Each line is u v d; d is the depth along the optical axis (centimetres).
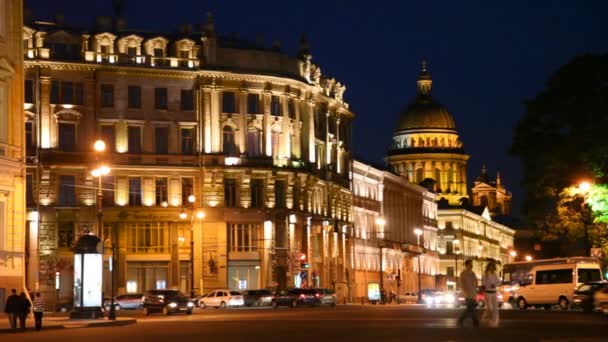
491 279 4481
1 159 6675
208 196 11375
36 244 10706
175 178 11331
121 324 5825
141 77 11319
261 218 11544
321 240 12788
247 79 11700
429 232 19875
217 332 4494
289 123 12044
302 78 12325
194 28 12131
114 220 11025
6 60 6769
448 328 4384
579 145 7950
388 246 16275
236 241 11488
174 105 11406
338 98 13900
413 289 17950
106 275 10938
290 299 10288
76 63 11006
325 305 10494
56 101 10975
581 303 6725
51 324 5644
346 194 14050
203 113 11462
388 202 16725
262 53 11869
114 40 11256
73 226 10931
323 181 12938
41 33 10956
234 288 11425
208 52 11531
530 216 8825
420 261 18638
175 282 11162
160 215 11188
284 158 11925
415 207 18725
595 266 7981
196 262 11269
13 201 6825
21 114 6956
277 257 11594
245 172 11512
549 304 8081
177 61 11438
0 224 6688
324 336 3934
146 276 11138
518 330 4175
